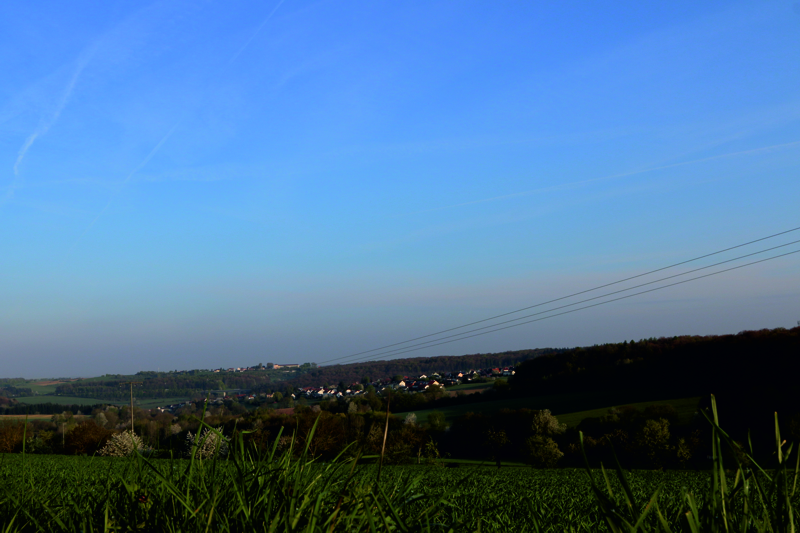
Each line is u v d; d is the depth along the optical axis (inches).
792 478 52.6
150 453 92.1
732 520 55.7
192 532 68.8
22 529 82.3
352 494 72.1
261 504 72.0
